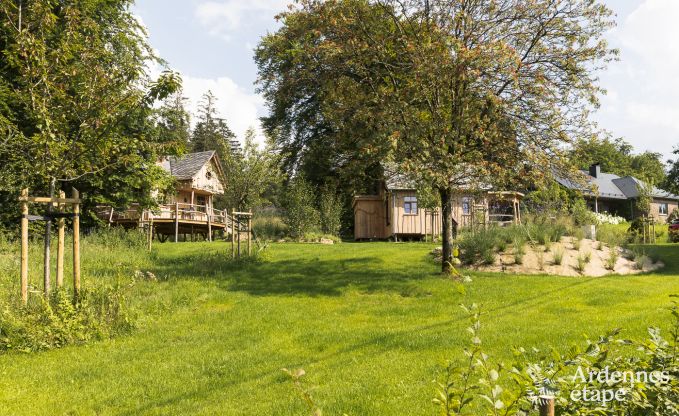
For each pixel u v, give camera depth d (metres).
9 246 17.44
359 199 35.47
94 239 20.42
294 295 13.09
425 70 13.59
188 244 23.56
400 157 13.91
